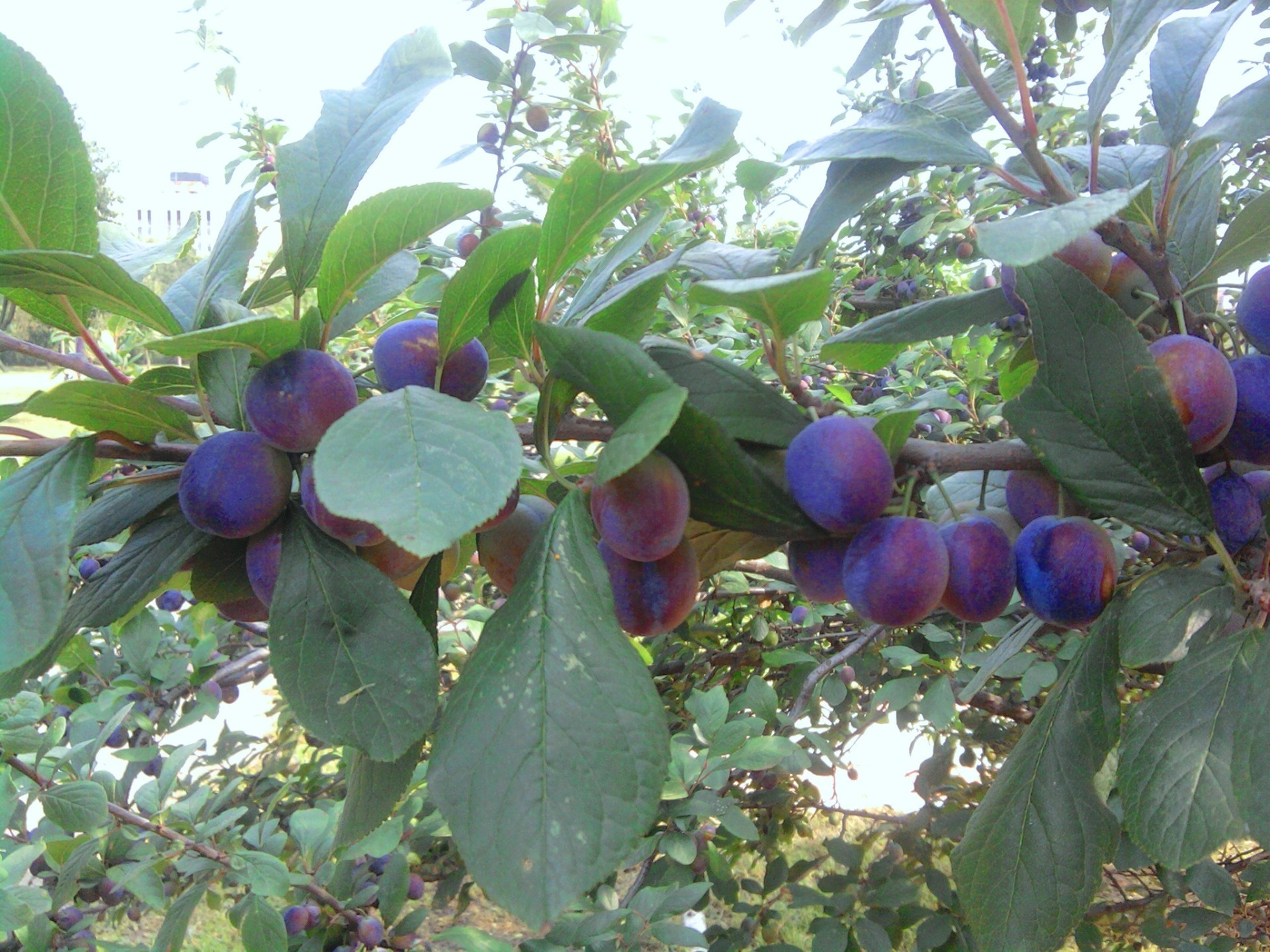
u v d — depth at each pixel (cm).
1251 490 35
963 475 46
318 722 30
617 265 35
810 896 84
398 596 31
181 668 86
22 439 33
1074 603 34
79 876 71
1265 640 30
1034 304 32
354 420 26
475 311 32
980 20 35
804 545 34
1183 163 35
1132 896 98
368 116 36
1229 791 30
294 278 34
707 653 105
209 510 31
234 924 66
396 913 73
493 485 25
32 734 66
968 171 101
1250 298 34
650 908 64
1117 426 32
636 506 29
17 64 30
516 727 26
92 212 32
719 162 32
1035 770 35
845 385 98
